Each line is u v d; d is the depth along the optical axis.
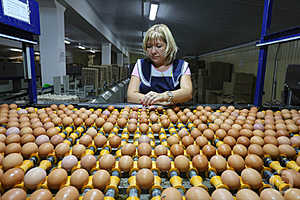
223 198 0.53
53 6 4.64
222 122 1.22
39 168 0.66
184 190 0.63
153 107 1.54
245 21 4.54
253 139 0.95
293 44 4.75
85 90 3.58
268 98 5.79
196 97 9.72
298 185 0.61
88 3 6.34
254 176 0.63
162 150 0.84
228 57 9.07
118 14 7.29
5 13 1.27
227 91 7.87
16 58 13.51
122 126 1.19
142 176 0.62
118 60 18.56
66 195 0.53
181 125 1.20
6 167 0.69
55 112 1.43
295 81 2.21
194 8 4.31
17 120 1.17
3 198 0.51
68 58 19.70
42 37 4.76
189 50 11.95
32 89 1.67
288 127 1.13
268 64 5.86
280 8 3.37
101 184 0.61
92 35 9.24
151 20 6.67
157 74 1.74
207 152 0.84
